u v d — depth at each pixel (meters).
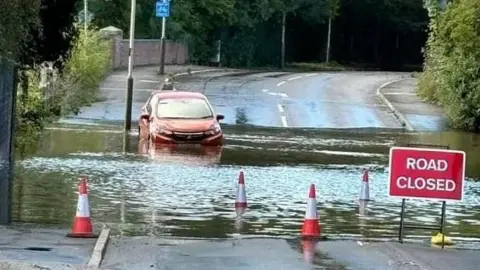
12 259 14.66
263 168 31.39
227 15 91.69
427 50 70.38
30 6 17.61
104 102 52.53
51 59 22.23
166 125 37.25
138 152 34.62
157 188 25.86
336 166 32.78
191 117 38.34
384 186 27.84
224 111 51.62
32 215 20.88
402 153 17.27
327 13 111.12
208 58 93.06
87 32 60.25
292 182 28.09
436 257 16.56
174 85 62.22
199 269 14.99
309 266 15.44
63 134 39.78
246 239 18.28
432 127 49.34
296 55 114.69
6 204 18.97
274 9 99.88
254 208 23.03
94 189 25.23
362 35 123.44
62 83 46.19
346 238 18.89
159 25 83.38
